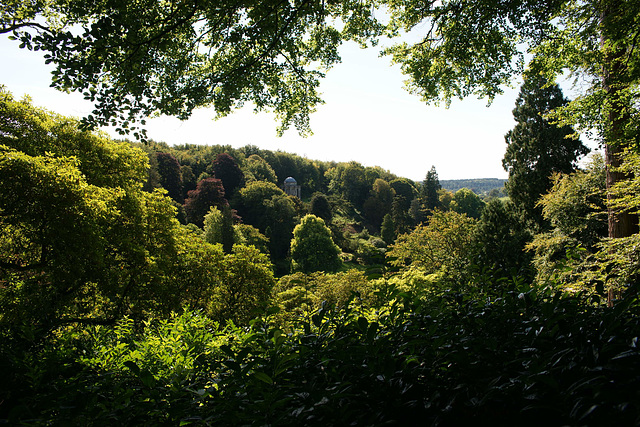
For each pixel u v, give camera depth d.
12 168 9.64
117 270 12.95
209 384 2.10
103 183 14.72
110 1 3.85
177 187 64.75
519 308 2.13
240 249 18.14
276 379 1.80
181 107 5.21
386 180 99.94
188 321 3.76
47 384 2.14
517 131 24.05
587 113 8.02
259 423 1.46
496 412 1.51
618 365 1.28
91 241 10.77
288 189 92.31
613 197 8.56
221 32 5.00
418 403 1.57
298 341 2.22
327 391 1.59
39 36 3.69
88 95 4.20
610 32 6.37
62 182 10.33
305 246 48.66
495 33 5.98
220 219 47.03
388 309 2.32
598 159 16.19
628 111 7.33
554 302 1.81
